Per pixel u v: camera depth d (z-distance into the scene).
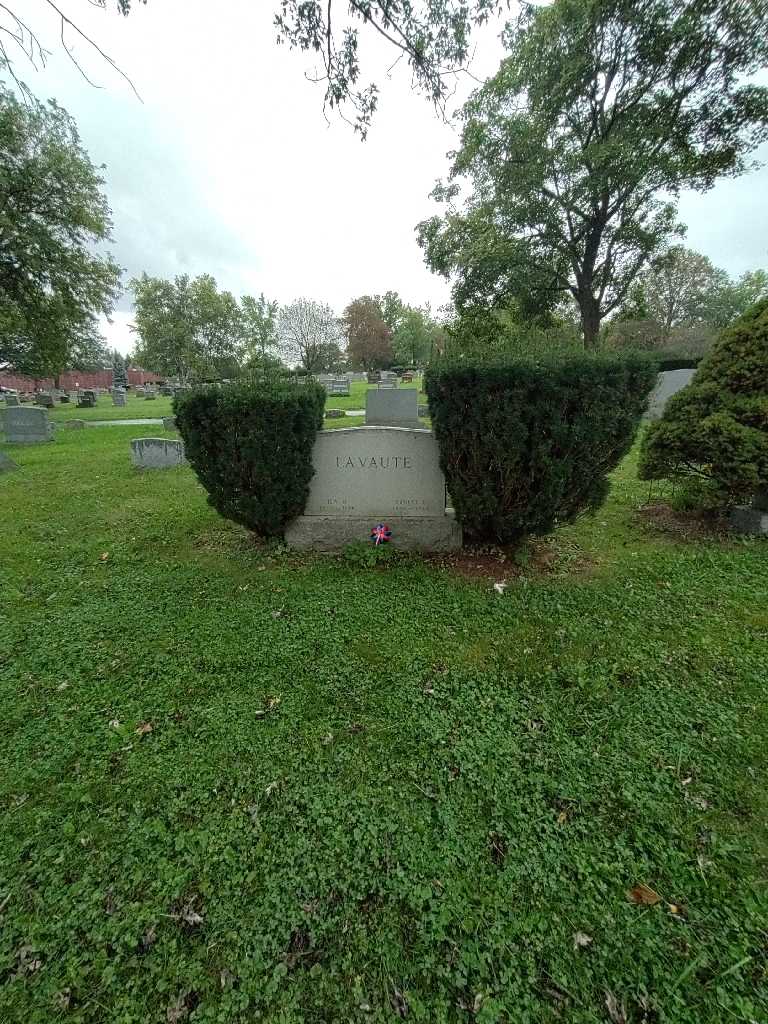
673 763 2.09
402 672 2.78
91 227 17.81
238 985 1.37
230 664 2.88
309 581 4.00
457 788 2.00
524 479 3.67
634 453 8.95
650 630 3.13
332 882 1.64
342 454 4.52
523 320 20.62
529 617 3.34
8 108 15.52
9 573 4.23
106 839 1.80
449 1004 1.33
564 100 15.78
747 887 1.60
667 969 1.39
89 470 8.71
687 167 15.16
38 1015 1.32
